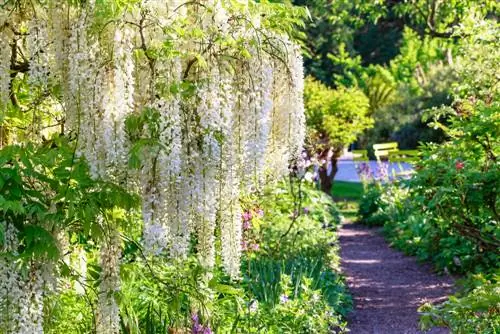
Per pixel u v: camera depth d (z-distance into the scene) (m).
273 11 3.86
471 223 7.59
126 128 3.51
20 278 3.59
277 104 4.02
